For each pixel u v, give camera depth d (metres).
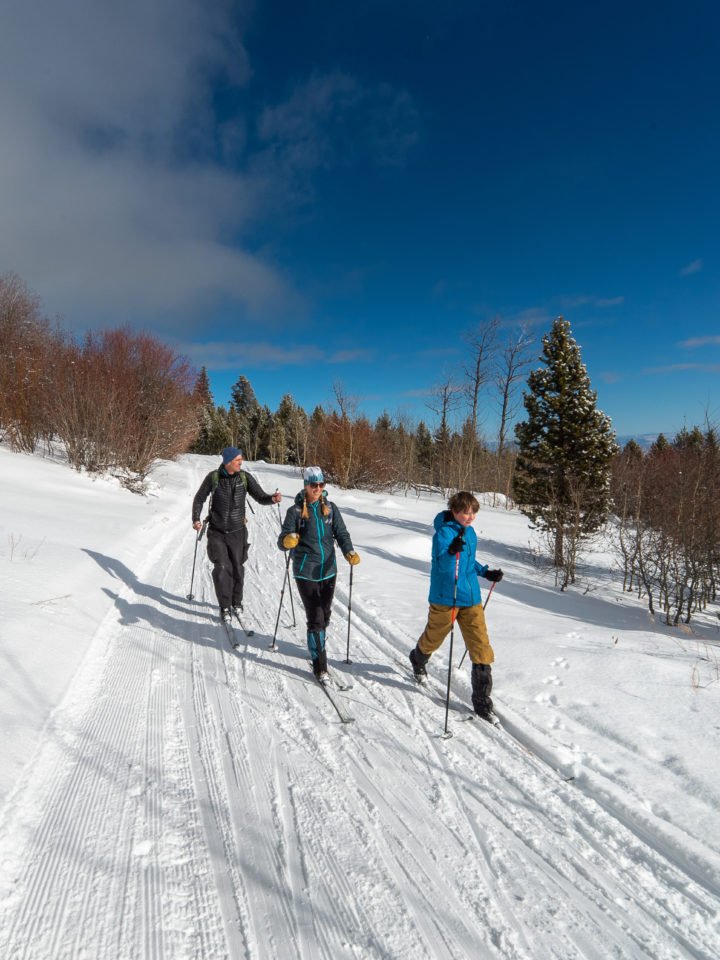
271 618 5.85
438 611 3.90
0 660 3.77
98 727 3.37
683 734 3.39
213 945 1.93
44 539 7.49
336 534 4.37
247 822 2.59
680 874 2.35
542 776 3.07
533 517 13.59
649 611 9.24
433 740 3.42
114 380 15.70
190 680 4.16
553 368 13.42
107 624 5.25
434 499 28.69
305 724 3.55
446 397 30.81
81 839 2.40
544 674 4.32
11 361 15.94
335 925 2.05
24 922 1.96
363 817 2.67
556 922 2.12
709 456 9.38
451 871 2.36
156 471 21.25
